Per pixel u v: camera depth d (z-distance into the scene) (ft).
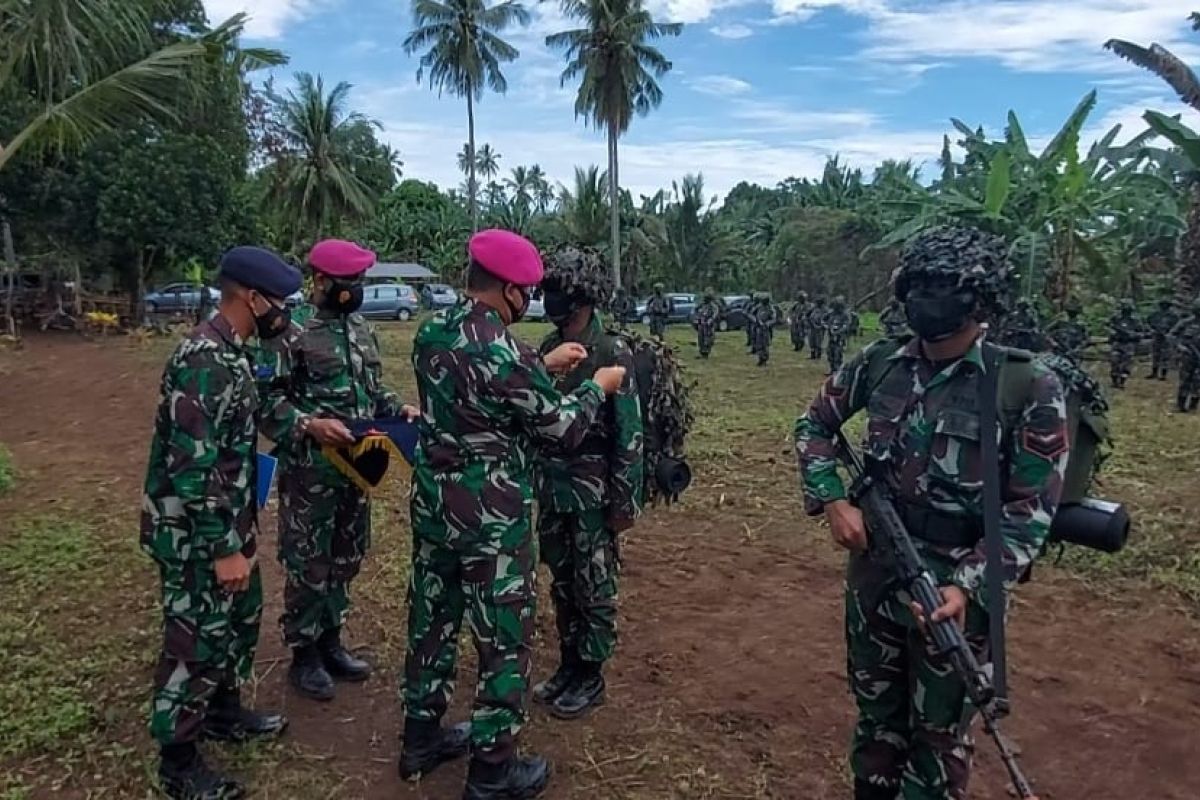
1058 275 56.95
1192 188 60.85
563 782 9.91
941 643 6.85
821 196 154.40
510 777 9.48
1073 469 7.42
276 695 11.84
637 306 96.12
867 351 8.07
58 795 9.52
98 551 17.12
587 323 10.67
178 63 28.76
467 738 10.34
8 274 73.72
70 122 27.09
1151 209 59.72
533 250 9.08
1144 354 57.41
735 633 13.93
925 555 7.39
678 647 13.38
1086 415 7.47
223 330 9.09
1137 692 12.08
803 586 16.02
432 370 8.93
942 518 7.34
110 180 67.92
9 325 67.82
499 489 8.99
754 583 16.14
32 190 67.21
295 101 120.78
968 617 7.23
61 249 72.49
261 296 9.14
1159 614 14.70
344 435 10.87
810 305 68.80
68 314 75.20
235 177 79.30
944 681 7.46
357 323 12.13
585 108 112.88
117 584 15.48
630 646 13.42
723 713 11.44
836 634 13.94
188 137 70.38
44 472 24.40
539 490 10.98
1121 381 47.57
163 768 9.46
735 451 27.43
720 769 10.21
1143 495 22.41
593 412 9.24
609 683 12.23
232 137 77.30
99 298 84.69
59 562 16.40
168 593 9.20
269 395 11.15
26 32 26.35
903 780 7.93
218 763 10.19
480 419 8.89
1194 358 38.04
